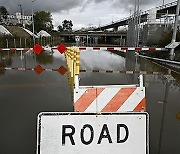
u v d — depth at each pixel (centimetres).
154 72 1438
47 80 1091
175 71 1504
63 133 218
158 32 3994
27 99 758
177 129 526
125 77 1216
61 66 1681
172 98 795
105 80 1122
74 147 218
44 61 2080
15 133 495
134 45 3872
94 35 9812
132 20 4412
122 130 223
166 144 452
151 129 525
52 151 216
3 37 4106
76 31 10750
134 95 271
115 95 269
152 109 673
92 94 268
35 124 544
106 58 2709
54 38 8338
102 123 221
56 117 217
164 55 2412
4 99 759
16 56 2697
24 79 1114
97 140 220
